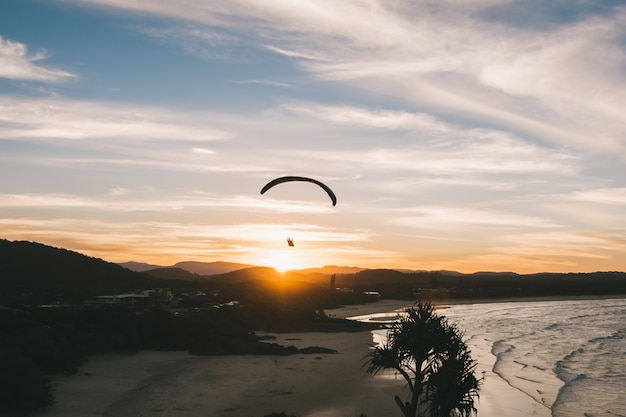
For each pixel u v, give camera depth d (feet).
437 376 77.00
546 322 418.31
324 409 116.98
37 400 108.88
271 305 374.63
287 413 112.88
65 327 191.31
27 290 421.59
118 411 111.04
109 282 524.11
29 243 558.97
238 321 309.01
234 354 202.08
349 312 531.91
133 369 163.22
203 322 244.83
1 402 105.09
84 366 160.25
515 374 186.09
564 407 139.23
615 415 132.67
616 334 327.47
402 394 131.64
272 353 205.26
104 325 209.05
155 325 222.07
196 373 159.33
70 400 117.80
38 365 144.77
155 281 590.55
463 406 77.25
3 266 489.67
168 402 120.06
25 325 176.24
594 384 170.19
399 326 81.46
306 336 289.12
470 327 374.63
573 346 267.18
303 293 619.26
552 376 183.62
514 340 293.23
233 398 125.80
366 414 113.09
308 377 154.30
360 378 152.87
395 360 81.05
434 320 79.97
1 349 139.44
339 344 250.98
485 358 223.51
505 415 128.57
